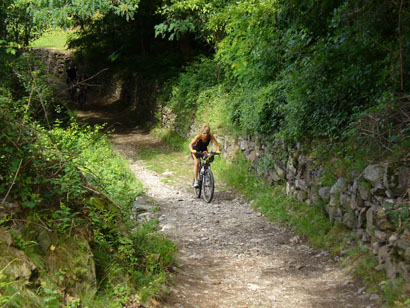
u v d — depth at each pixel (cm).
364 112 695
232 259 649
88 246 387
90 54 3059
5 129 378
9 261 319
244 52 1201
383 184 557
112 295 383
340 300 477
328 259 623
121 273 415
